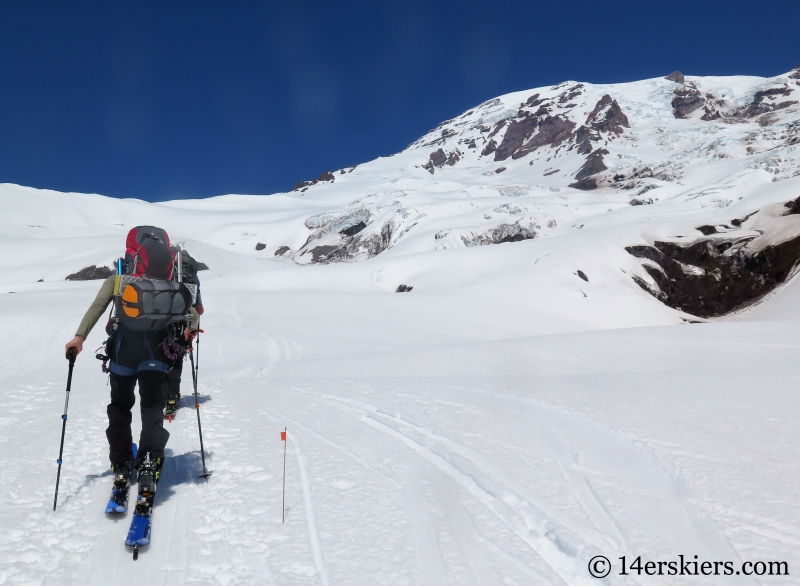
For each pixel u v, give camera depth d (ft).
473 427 18.52
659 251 222.89
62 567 10.05
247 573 9.74
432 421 19.38
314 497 12.80
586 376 30.32
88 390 25.72
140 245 13.20
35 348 82.12
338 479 13.92
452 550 10.24
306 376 48.44
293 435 17.95
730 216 237.45
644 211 344.49
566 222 386.73
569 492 12.87
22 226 508.94
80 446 16.44
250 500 12.73
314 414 20.94
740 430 17.20
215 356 81.05
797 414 18.76
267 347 90.79
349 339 110.11
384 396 24.22
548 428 18.33
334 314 147.23
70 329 95.66
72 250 301.02
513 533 10.94
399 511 11.95
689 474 13.62
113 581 9.66
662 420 18.76
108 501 12.88
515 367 46.60
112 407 12.78
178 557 10.37
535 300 188.85
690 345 51.93
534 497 12.60
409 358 54.24
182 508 12.46
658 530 10.90
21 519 11.83
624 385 25.96
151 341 12.77
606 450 15.84
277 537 10.94
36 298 145.59
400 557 9.99
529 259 228.63
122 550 10.69
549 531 10.76
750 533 10.63
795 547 10.04
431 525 11.27
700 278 209.97
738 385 24.50
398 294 184.96
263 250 529.45
